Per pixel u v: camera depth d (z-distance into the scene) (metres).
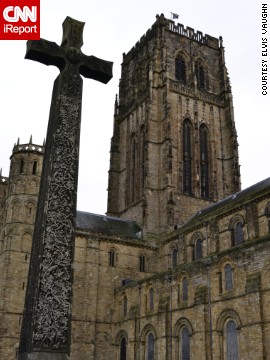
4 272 95.50
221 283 66.56
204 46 138.88
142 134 128.12
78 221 106.69
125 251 104.56
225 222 87.69
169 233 104.88
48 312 23.05
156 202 113.56
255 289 58.00
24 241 99.50
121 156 136.12
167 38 133.12
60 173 25.89
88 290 96.00
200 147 124.44
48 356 22.23
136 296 89.31
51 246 24.23
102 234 102.81
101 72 29.41
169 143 115.44
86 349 91.00
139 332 84.56
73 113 27.67
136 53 144.38
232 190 121.00
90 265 98.19
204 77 135.38
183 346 71.94
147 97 126.88
